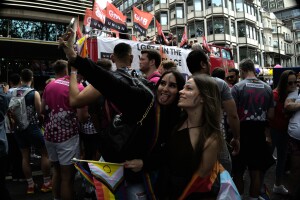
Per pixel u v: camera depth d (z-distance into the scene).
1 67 11.20
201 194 1.85
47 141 3.57
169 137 2.08
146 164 2.00
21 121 4.62
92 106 2.68
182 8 42.94
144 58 3.36
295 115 3.80
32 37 10.70
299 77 4.91
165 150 2.04
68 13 11.08
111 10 8.52
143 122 1.96
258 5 45.12
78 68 1.81
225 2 39.22
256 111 3.54
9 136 5.43
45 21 10.88
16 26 10.42
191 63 3.05
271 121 4.60
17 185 5.22
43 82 11.98
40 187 5.04
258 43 45.00
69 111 3.50
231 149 3.49
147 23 9.53
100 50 5.53
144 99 1.95
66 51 1.82
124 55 2.65
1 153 3.01
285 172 5.93
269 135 4.75
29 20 10.62
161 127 2.04
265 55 49.84
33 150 7.11
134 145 1.94
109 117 2.38
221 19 38.59
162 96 2.12
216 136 1.90
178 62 7.51
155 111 2.00
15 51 11.35
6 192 3.16
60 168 3.68
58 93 3.49
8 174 6.02
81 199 4.31
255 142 3.49
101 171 1.95
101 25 8.34
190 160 1.88
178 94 2.14
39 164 6.81
